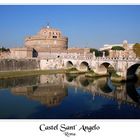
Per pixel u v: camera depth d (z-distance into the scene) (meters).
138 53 156.38
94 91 69.69
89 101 56.03
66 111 46.94
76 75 111.81
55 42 169.62
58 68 131.62
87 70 122.44
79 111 46.91
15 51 133.00
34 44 172.12
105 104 52.97
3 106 51.44
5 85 79.12
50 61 129.75
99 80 93.94
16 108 49.62
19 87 76.12
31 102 55.22
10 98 59.88
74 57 125.38
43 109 48.72
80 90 71.56
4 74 99.94
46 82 87.75
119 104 52.84
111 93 66.44
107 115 43.94
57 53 160.38
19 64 113.88
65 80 94.19
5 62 106.56
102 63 102.25
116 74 87.06
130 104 52.84
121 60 86.81
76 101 56.12
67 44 182.62
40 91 69.81
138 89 72.12
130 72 88.69
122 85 79.25
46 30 173.62
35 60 123.50
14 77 97.12
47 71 120.38
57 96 62.31
